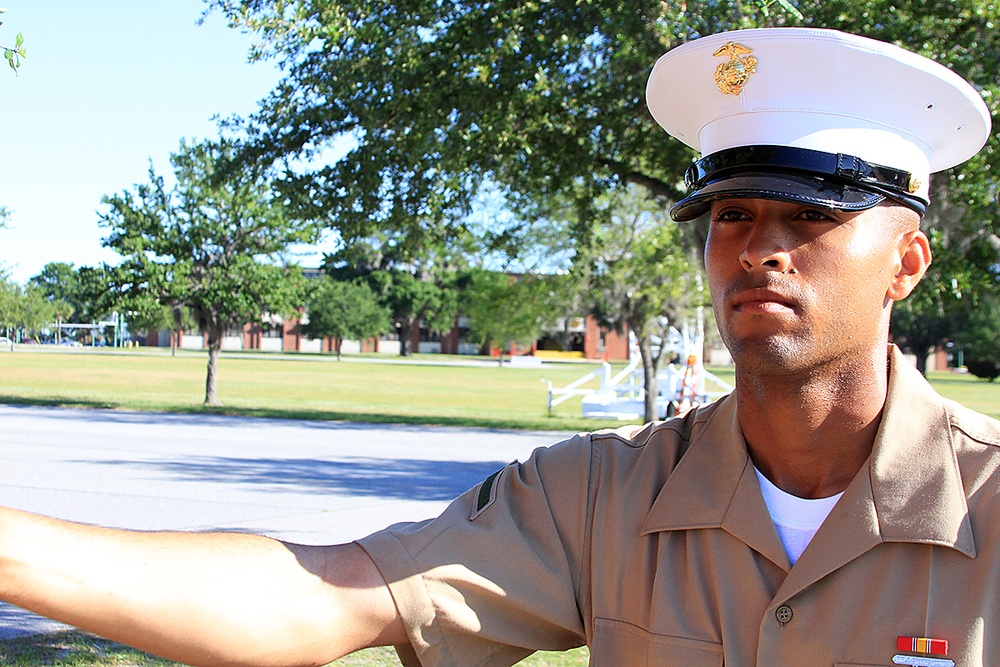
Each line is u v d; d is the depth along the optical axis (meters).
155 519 8.83
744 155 1.46
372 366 66.62
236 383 40.09
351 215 12.30
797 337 1.35
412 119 11.62
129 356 71.69
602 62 11.46
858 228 1.39
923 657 1.29
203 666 1.26
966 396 43.53
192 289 25.31
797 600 1.35
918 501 1.34
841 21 9.20
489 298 25.80
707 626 1.40
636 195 23.27
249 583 1.30
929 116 1.48
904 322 69.50
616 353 100.44
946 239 11.63
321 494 10.66
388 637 1.44
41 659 4.72
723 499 1.44
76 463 12.95
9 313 78.00
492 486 1.59
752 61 1.48
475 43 10.81
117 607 1.18
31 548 1.16
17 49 2.87
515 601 1.49
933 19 9.81
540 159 12.46
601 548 1.51
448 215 13.40
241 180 13.77
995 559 1.30
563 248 24.03
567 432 20.23
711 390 30.22
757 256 1.35
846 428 1.40
